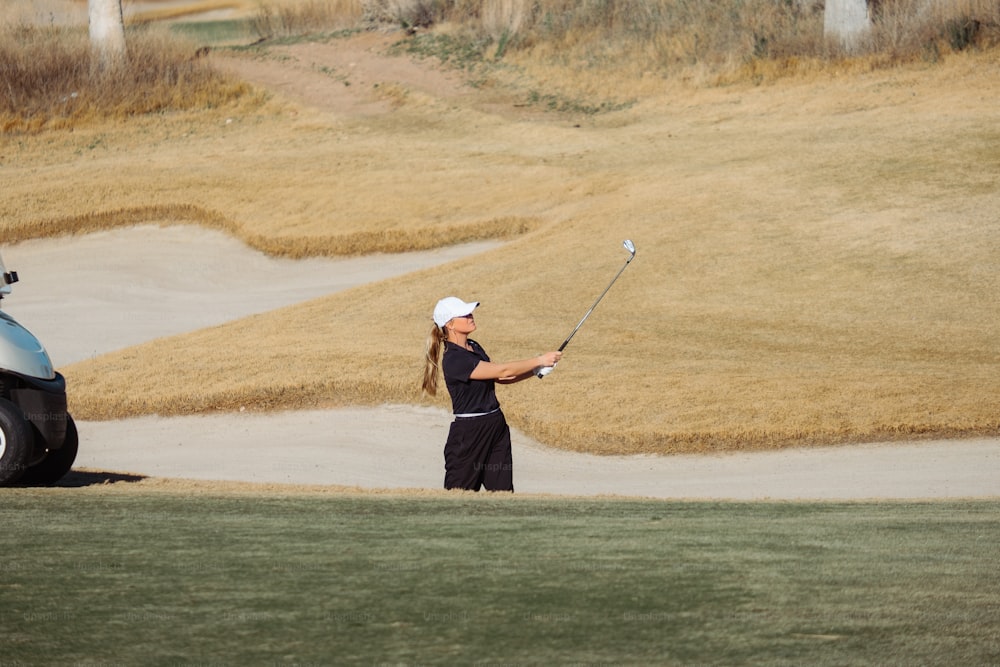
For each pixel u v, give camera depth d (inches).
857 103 4458.7
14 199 4217.5
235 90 5718.5
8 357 1118.4
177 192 4183.1
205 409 2190.0
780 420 1879.9
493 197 3875.5
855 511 858.1
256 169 4441.4
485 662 365.7
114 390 2282.2
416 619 420.8
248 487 1193.4
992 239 2869.1
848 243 2970.0
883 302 2598.4
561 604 445.7
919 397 1936.5
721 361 2266.2
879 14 5319.9
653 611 434.6
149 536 634.8
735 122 4530.0
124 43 5920.3
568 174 4020.7
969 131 3747.5
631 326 2571.4
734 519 760.3
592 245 3201.3
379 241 3644.2
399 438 2009.1
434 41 6136.8
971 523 732.7
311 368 2299.5
